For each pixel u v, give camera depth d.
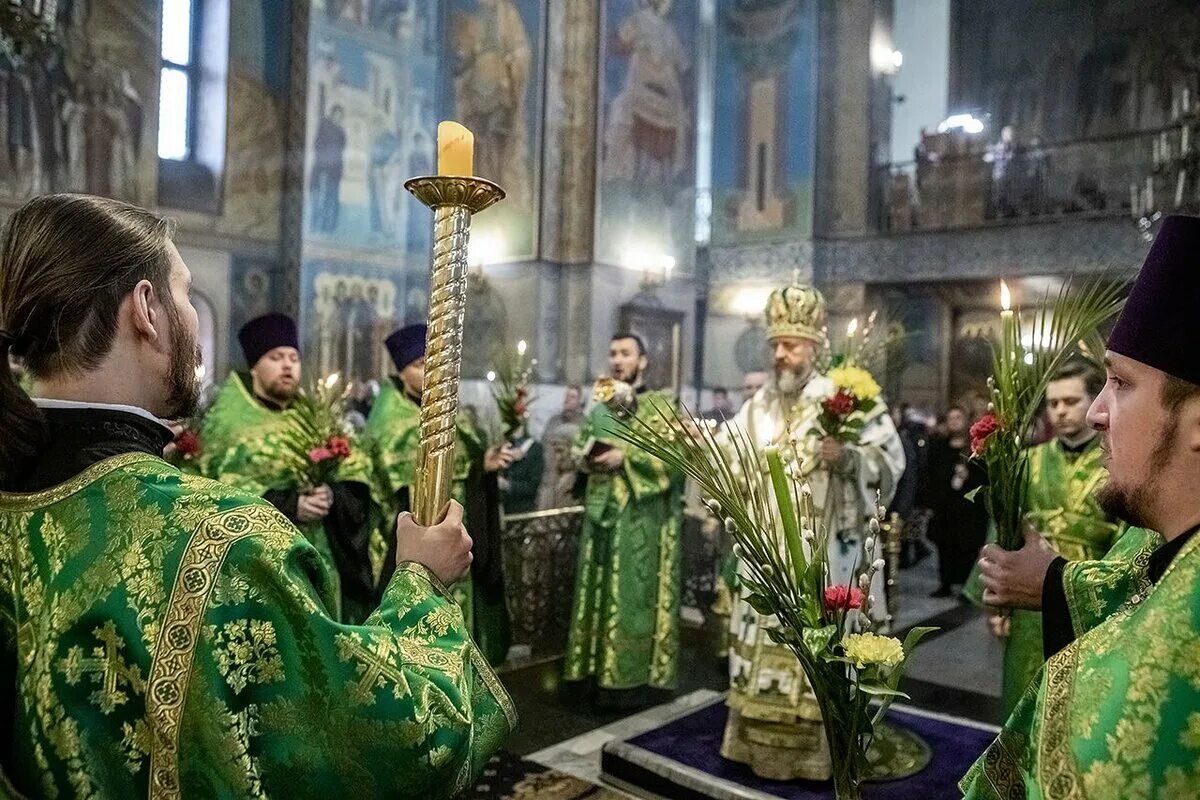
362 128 11.34
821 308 3.73
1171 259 1.04
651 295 11.02
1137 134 11.78
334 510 3.94
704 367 14.35
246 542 0.99
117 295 1.08
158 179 9.78
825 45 13.55
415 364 4.37
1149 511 1.07
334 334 11.08
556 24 10.27
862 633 1.76
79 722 0.96
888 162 13.77
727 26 14.23
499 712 1.21
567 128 10.30
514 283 10.33
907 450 5.67
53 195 1.11
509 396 5.18
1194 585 0.93
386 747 1.00
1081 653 1.02
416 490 1.27
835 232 13.55
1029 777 1.03
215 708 0.95
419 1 11.75
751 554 1.89
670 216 11.37
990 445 2.34
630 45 10.89
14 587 1.05
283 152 10.86
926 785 3.41
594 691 4.93
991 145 13.05
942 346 12.91
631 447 4.76
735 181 14.14
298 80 10.78
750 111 14.02
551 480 9.13
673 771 3.54
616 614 4.81
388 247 11.63
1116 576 1.71
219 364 10.30
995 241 12.10
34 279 1.05
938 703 5.08
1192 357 1.01
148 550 0.99
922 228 12.73
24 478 1.07
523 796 3.63
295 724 0.99
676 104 11.45
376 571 4.18
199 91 10.35
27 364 1.11
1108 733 0.93
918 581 8.84
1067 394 3.35
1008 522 2.34
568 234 10.31
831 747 1.79
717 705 4.38
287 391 3.99
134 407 1.11
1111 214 11.09
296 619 0.99
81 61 8.97
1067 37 14.25
